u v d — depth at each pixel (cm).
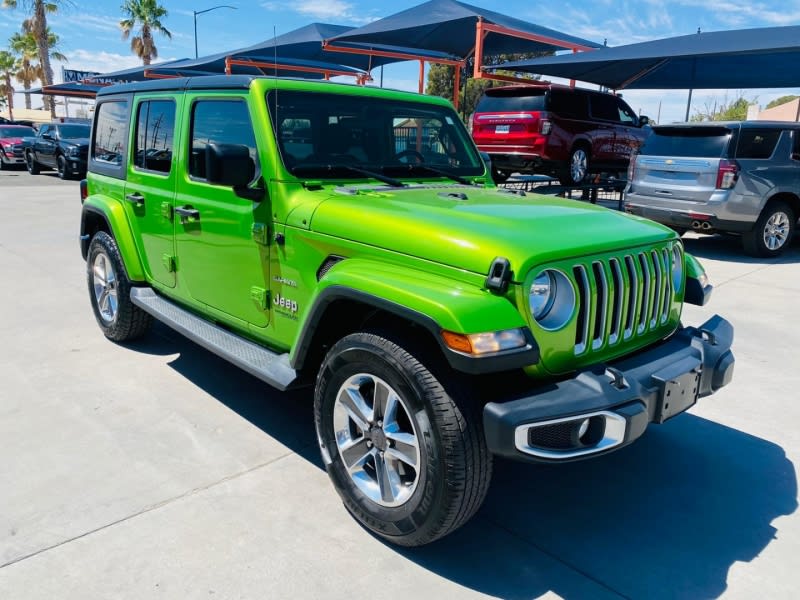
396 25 1408
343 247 288
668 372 270
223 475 322
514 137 1198
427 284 247
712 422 396
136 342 511
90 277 517
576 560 267
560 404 233
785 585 254
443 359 244
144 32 4288
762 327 576
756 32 1288
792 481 331
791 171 879
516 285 238
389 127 379
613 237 277
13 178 1972
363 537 278
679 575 259
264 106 328
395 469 268
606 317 271
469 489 239
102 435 359
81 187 534
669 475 335
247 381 439
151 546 267
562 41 1538
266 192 325
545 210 301
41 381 430
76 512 288
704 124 867
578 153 1244
